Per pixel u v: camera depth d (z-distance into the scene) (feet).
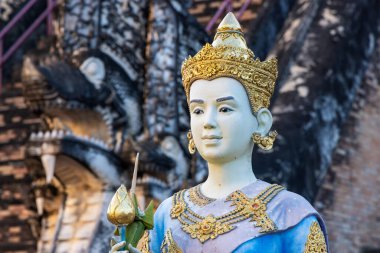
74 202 39.14
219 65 18.10
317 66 48.11
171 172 38.68
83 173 38.55
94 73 39.11
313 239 17.42
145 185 37.93
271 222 17.42
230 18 18.52
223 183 18.15
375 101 51.78
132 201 17.31
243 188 17.97
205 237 17.47
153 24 40.91
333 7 50.70
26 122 52.80
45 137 37.40
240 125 18.06
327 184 49.26
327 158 47.91
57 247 38.86
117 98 39.22
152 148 38.37
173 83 40.29
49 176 37.19
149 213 17.44
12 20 55.16
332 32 49.47
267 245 17.33
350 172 50.57
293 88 47.11
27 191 50.44
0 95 53.83
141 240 18.33
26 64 37.86
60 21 41.32
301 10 50.98
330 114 47.93
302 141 45.01
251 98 18.20
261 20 51.31
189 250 17.53
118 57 40.14
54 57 39.60
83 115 38.58
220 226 17.48
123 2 41.11
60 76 37.91
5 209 50.60
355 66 50.08
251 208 17.58
